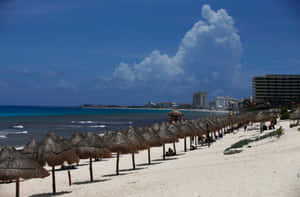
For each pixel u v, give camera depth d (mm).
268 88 189875
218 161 22469
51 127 86250
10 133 67000
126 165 29797
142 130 29781
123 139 23969
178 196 12617
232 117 73250
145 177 19797
